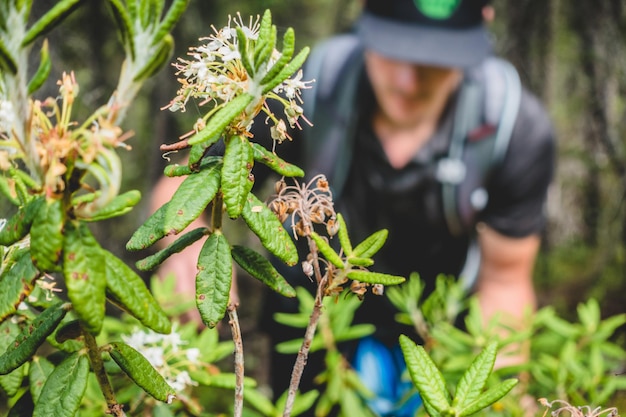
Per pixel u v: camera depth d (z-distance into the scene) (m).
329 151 1.14
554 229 2.65
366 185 1.16
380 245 0.43
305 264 0.42
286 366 1.25
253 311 2.32
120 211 0.35
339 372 0.80
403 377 0.82
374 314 1.10
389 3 1.13
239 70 0.39
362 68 1.14
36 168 0.34
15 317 0.45
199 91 0.39
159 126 1.85
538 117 1.20
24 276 0.36
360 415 0.76
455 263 1.23
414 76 1.10
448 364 0.71
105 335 0.67
